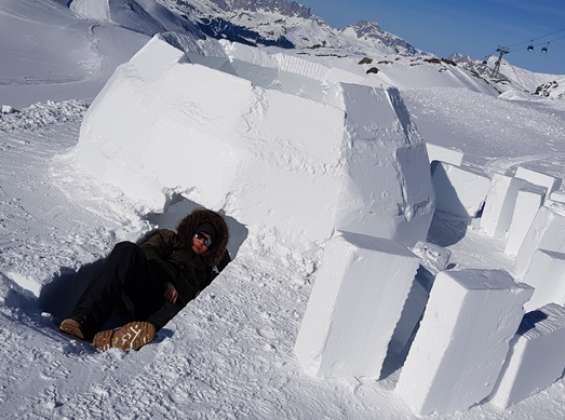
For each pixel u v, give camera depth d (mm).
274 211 4102
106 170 4668
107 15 46844
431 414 2729
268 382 2727
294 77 6609
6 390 2281
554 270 3762
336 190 4121
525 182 6215
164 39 5230
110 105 4879
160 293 3752
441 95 25609
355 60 37219
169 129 4344
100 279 3150
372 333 2785
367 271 2625
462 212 6422
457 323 2510
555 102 31922
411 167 4785
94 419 2250
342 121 4270
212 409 2463
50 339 2713
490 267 5188
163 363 2711
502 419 2850
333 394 2738
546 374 3082
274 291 3674
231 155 4051
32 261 3402
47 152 5684
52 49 23094
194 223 4105
